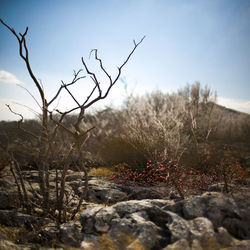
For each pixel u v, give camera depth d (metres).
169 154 4.16
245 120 12.88
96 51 2.63
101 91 2.70
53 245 2.23
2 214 2.71
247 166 5.64
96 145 8.29
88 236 2.30
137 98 11.15
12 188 3.41
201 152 4.53
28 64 2.66
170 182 3.44
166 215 2.42
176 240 2.07
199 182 3.56
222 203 2.43
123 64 2.67
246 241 1.99
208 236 2.05
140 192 4.04
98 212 2.57
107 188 4.17
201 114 11.80
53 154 2.96
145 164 5.28
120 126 9.46
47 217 2.88
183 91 13.83
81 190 4.05
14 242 2.29
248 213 2.33
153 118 7.37
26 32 2.57
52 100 3.03
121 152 6.85
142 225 2.26
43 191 2.95
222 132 10.98
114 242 2.15
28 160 4.86
